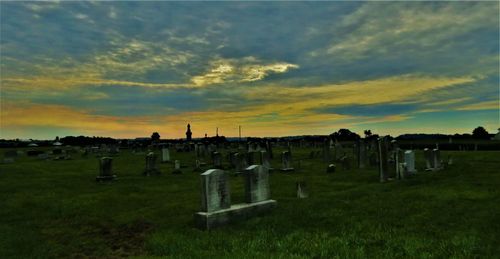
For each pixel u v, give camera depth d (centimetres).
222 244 946
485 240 881
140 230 1158
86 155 4888
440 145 5006
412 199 1428
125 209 1469
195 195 1750
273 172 2633
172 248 933
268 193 1338
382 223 1072
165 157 3775
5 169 2989
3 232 1148
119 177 2486
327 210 1262
